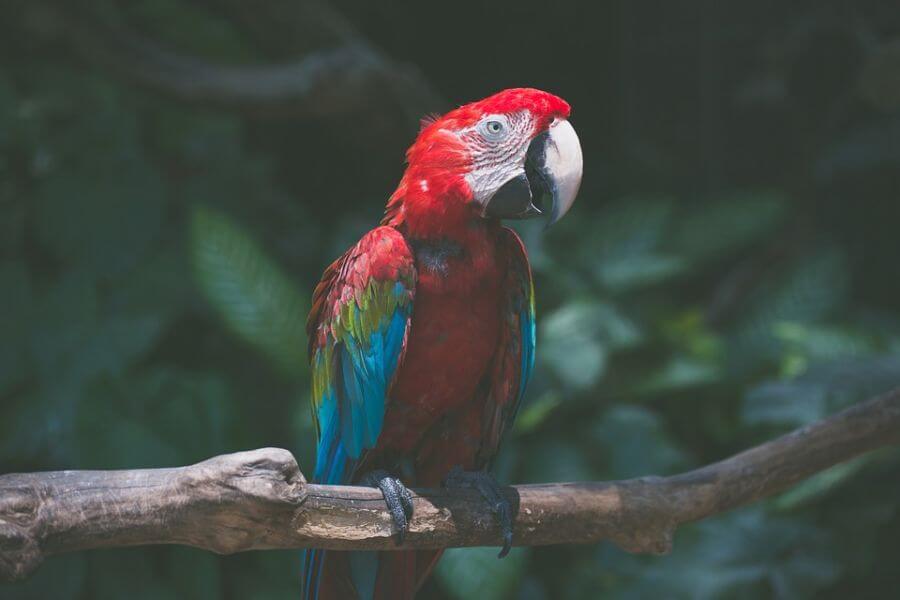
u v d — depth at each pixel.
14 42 10.64
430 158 4.20
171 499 3.25
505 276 4.38
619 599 8.52
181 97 10.27
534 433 9.27
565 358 9.30
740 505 4.29
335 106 10.90
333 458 4.47
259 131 14.51
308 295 10.41
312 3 10.84
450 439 4.54
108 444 8.05
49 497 3.12
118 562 8.19
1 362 9.21
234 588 8.51
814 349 9.92
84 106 11.09
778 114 13.84
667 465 9.00
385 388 4.29
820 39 12.38
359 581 4.36
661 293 13.84
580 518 4.04
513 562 8.07
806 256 12.09
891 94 11.06
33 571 3.06
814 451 4.31
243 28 12.24
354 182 14.09
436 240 4.22
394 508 3.77
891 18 14.02
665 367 9.80
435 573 8.94
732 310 12.28
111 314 9.82
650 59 17.00
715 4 16.48
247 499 3.30
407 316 4.21
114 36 9.95
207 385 8.41
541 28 16.98
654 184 15.66
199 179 11.52
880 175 15.22
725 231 11.56
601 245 11.22
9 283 9.55
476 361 4.32
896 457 8.64
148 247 10.33
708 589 8.38
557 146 4.21
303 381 8.82
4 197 10.43
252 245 9.01
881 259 15.23
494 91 17.11
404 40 16.42
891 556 8.84
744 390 9.84
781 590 8.33
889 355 8.95
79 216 10.20
